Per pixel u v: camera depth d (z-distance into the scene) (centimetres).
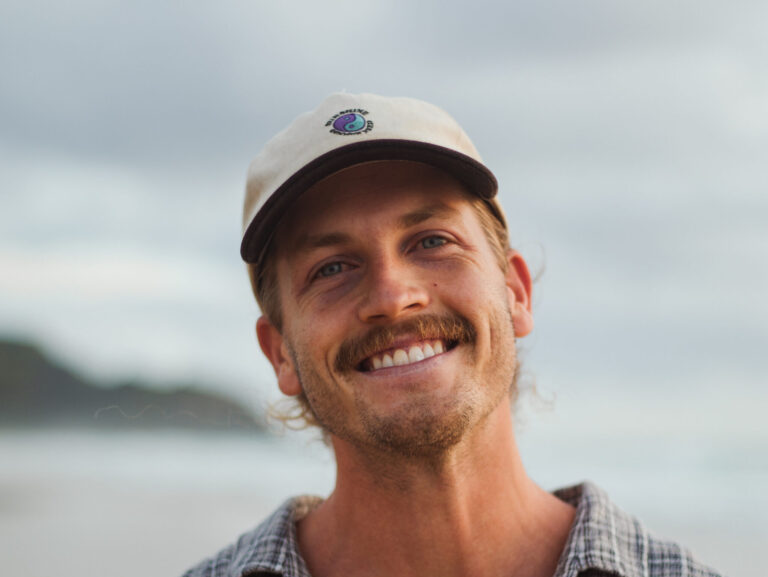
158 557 930
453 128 256
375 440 227
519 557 239
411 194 239
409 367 228
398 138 236
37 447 2839
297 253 246
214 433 2508
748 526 1190
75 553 959
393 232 236
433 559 236
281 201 241
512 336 246
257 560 253
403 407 223
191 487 1684
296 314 247
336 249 240
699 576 233
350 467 244
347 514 251
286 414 338
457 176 245
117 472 2061
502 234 267
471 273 237
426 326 229
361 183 240
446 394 223
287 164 246
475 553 235
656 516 1312
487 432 234
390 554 240
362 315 230
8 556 944
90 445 2820
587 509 246
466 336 232
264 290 269
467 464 232
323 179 242
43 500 1473
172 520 1220
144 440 2752
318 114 250
